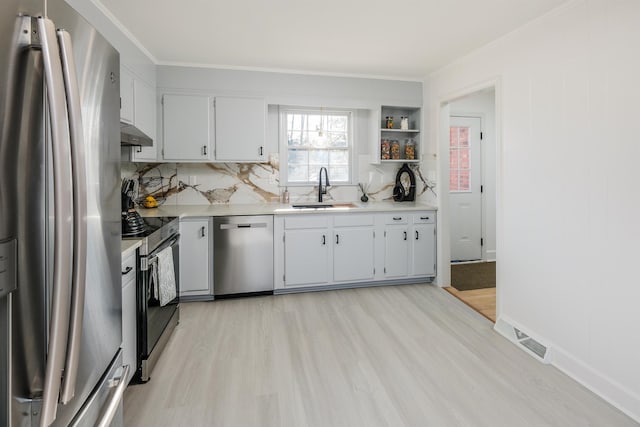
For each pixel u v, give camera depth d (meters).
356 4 2.30
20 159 0.67
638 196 1.81
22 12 0.66
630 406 1.83
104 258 1.05
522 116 2.57
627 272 1.87
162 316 2.41
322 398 1.92
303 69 3.67
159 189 3.79
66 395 0.76
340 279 3.65
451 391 1.99
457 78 3.40
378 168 4.31
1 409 0.65
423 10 2.37
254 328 2.79
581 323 2.12
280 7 2.34
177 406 1.86
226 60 3.41
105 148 1.05
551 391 2.01
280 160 4.06
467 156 4.86
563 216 2.24
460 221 4.88
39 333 0.74
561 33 2.24
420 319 2.96
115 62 1.12
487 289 3.71
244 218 3.38
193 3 2.29
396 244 3.76
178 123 3.49
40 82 0.72
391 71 3.76
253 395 1.95
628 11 1.84
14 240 0.66
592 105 2.04
